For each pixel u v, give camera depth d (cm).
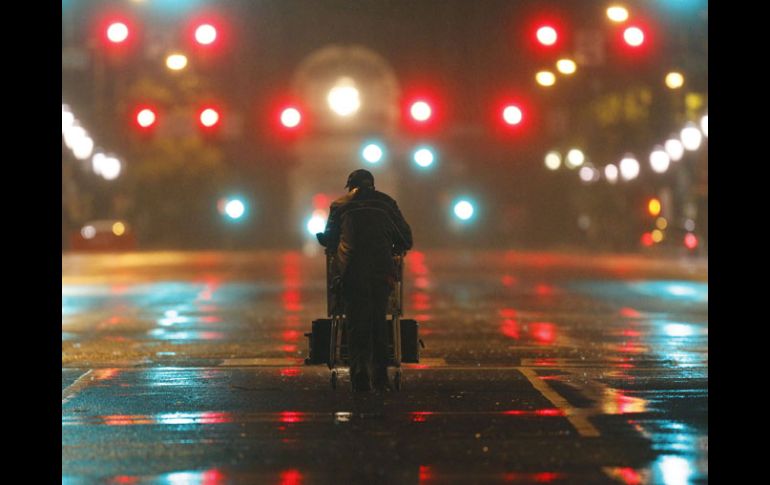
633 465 3272
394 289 4712
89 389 4838
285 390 4788
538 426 3891
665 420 3984
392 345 4753
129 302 10762
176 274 16575
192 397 4600
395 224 4672
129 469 3259
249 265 19912
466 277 15375
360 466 3281
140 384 4994
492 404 4372
